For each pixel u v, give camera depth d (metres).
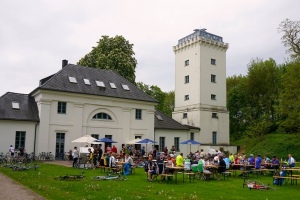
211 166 19.95
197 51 46.19
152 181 18.22
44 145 31.69
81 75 36.59
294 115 36.28
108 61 46.06
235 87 63.16
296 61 37.59
